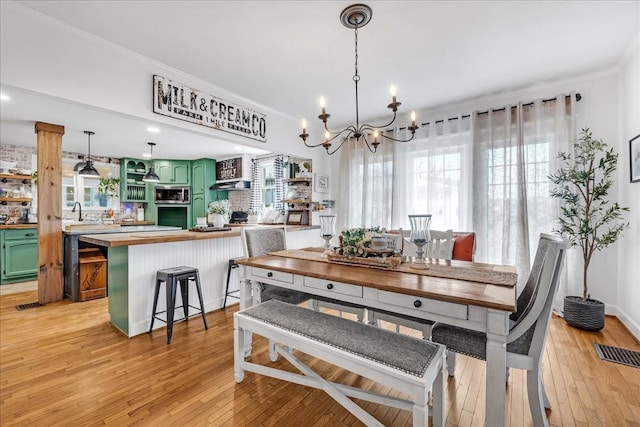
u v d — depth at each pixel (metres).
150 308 2.73
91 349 2.34
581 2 1.95
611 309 2.97
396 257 2.00
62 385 1.86
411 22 2.14
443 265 2.00
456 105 3.80
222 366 2.09
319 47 2.47
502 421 1.28
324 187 4.93
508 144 3.34
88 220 5.42
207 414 1.60
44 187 3.46
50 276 3.50
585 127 3.07
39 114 3.35
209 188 6.34
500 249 3.39
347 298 1.67
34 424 1.52
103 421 1.54
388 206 4.23
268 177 5.91
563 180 2.87
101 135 4.37
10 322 2.89
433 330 1.59
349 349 1.41
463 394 1.81
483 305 1.25
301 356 2.25
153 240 2.60
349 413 1.63
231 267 3.33
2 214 4.73
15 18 1.93
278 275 2.01
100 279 3.70
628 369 2.03
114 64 2.42
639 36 2.36
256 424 1.53
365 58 2.66
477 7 1.99
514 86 3.27
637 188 2.58
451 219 3.74
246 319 1.82
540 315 1.40
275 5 1.96
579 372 2.00
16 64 1.94
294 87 3.26
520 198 3.21
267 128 3.88
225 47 2.46
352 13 2.02
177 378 1.94
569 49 2.55
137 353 2.27
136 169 6.33
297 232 4.46
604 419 1.56
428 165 3.89
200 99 3.06
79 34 2.21
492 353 1.28
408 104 3.78
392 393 1.82
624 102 2.79
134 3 1.92
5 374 1.98
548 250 1.34
